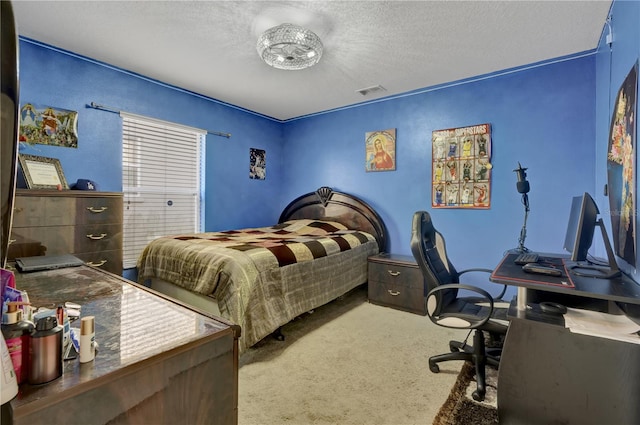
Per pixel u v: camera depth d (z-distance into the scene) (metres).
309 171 4.53
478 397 1.68
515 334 1.38
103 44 2.56
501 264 1.86
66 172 2.70
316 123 4.44
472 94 3.18
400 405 1.64
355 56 2.71
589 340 1.24
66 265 1.62
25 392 0.50
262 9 2.06
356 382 1.85
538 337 1.33
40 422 0.49
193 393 0.69
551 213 2.78
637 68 1.46
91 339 0.61
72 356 0.61
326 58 2.75
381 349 2.26
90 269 1.53
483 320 1.71
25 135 2.48
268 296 2.22
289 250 2.53
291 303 2.39
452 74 3.10
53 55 2.61
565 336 1.28
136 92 3.14
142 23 2.25
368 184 3.95
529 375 1.35
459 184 3.26
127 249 3.18
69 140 2.72
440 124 3.38
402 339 2.43
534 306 1.46
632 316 1.31
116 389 0.57
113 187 3.02
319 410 1.60
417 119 3.54
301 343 2.35
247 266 2.14
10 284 0.72
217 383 0.74
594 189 2.58
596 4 1.98
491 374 1.92
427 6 2.02
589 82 2.61
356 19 2.16
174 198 3.57
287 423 1.51
